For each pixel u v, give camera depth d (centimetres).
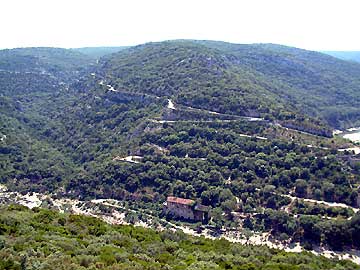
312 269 8850
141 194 19525
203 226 16925
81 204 19538
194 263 7806
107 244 8169
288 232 15712
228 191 18162
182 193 18775
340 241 14900
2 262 6291
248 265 8388
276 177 18825
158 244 9038
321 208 16650
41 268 6256
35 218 9662
